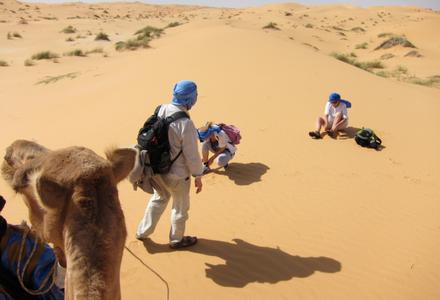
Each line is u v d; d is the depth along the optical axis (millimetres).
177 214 5977
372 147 10656
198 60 19891
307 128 12000
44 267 2125
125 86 18000
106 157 2219
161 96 15625
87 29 60906
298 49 22328
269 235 6746
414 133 11891
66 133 12867
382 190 8406
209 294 5359
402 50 51250
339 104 11328
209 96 14984
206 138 8891
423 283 5688
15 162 2088
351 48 59469
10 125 14836
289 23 80750
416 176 9117
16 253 2062
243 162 9719
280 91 15352
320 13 130750
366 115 13305
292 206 7699
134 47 37875
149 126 5332
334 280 5715
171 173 5535
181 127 5277
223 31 26719
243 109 13539
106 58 34219
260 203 7789
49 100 18609
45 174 1926
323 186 8539
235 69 18141
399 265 6051
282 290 5484
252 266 5934
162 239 6480
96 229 1923
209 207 7609
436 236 6766
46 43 45469
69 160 1998
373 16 121562
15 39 47969
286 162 9719
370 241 6637
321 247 6461
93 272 1857
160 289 5383
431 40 63875
